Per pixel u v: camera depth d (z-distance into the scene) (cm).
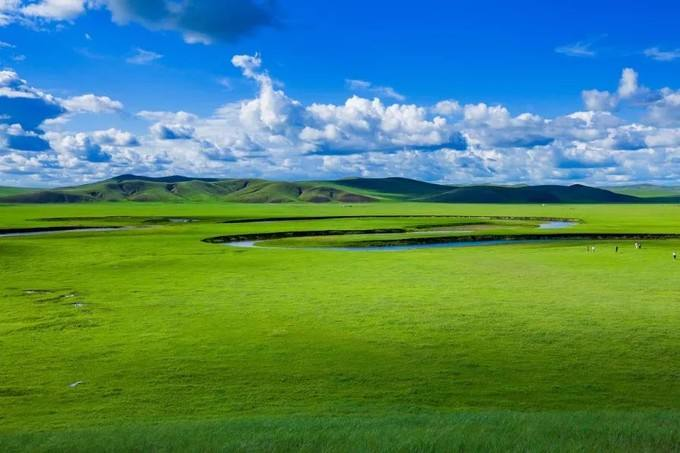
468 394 2872
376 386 2997
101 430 2231
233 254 9256
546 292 5622
